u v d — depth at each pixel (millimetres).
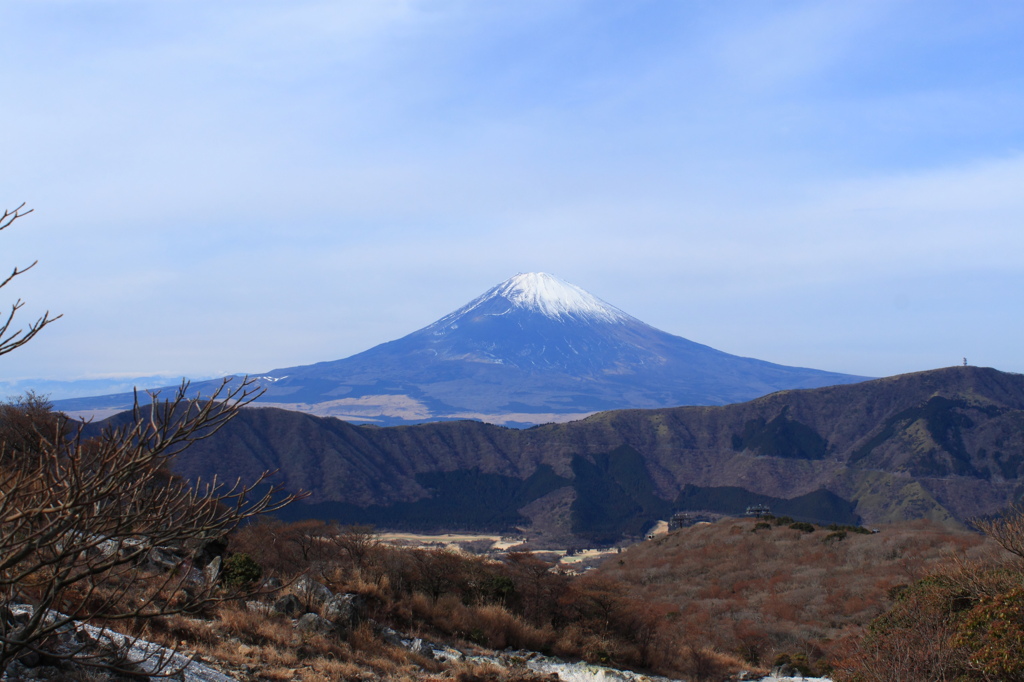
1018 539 22172
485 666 21172
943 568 24203
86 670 9141
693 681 28641
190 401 6574
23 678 8461
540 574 32031
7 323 5832
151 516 6672
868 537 64125
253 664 14859
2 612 7277
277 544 27594
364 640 19875
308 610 20531
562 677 22500
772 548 67812
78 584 11805
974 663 16906
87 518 6414
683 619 47250
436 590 28766
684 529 87438
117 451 6273
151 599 7086
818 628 42562
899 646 18953
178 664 11680
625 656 28875
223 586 19188
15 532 6246
